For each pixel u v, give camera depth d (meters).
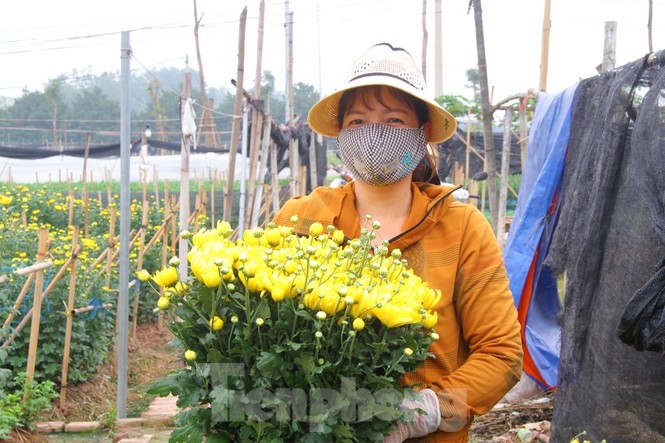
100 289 6.55
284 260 1.58
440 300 1.80
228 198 7.62
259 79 8.89
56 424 5.26
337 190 2.00
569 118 4.54
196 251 1.58
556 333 5.29
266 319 1.48
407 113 1.92
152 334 8.28
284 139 11.59
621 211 3.26
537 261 4.89
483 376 1.71
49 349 5.80
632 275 3.10
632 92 3.33
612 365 3.20
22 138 54.66
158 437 5.04
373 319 1.53
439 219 1.85
